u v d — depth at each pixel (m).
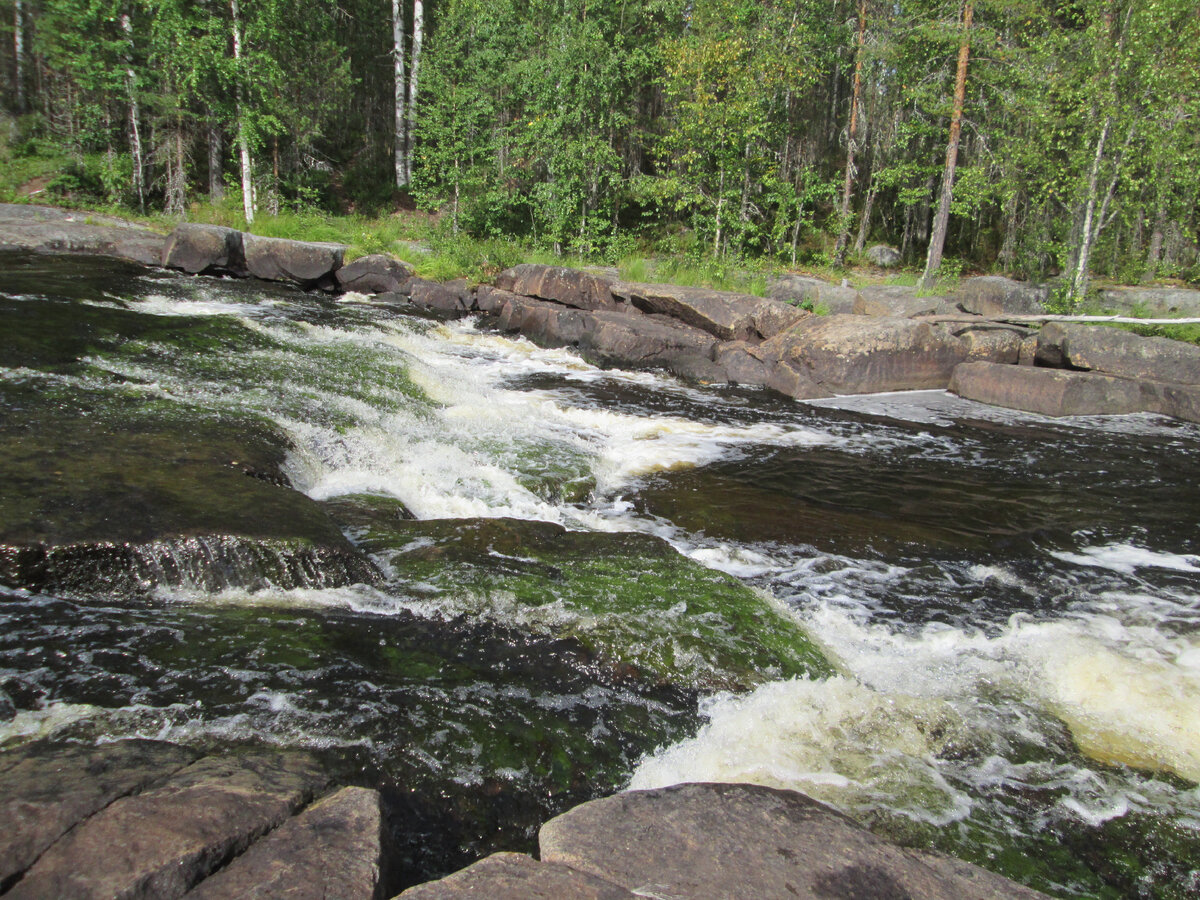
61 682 3.04
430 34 29.38
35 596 3.59
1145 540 6.36
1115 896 2.65
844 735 3.43
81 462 4.67
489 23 22.61
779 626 4.23
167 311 10.78
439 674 3.53
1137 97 14.51
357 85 29.86
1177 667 4.27
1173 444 9.43
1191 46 13.60
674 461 8.03
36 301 9.20
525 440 7.91
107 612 3.61
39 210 17.56
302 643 3.59
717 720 3.45
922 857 2.30
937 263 19.64
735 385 12.18
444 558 4.61
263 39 20.61
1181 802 3.14
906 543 6.07
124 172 21.12
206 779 2.30
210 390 7.06
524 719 3.29
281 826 2.09
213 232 14.73
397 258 17.91
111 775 2.28
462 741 3.07
